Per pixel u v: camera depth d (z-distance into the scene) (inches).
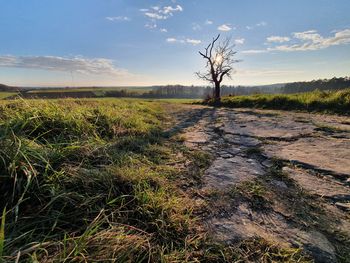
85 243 62.9
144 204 87.6
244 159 156.0
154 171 122.6
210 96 1020.5
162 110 511.8
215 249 71.5
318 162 144.1
